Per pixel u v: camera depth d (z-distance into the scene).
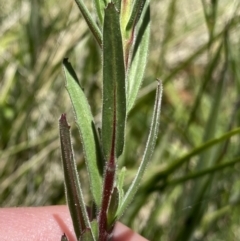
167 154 0.30
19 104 0.28
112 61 0.09
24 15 0.29
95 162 0.11
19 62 0.29
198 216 0.22
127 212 0.23
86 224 0.10
